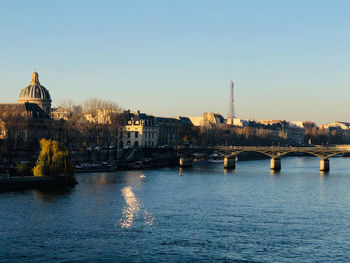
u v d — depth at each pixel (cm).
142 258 7181
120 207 10506
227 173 18425
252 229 8825
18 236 8125
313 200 11856
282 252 7531
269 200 11775
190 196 12194
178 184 14525
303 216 9956
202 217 9712
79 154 19612
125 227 8812
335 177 17062
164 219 9481
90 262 6994
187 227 8875
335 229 8906
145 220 9369
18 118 18725
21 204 10500
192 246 7750
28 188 12475
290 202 11531
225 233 8512
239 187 14050
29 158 17225
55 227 8712
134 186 13788
